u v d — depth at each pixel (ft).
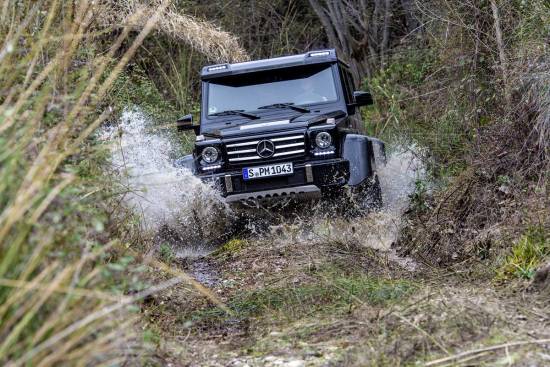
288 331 25.07
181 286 31.91
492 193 34.86
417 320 23.39
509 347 20.76
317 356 22.36
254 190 42.01
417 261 34.01
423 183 41.65
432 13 51.52
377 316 24.26
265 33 92.84
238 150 42.45
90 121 25.35
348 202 41.91
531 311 24.14
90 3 26.50
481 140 39.75
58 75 22.79
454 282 29.58
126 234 28.45
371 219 39.42
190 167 43.29
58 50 23.95
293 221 41.86
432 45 56.39
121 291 20.95
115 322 18.89
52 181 19.94
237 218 42.55
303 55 47.96
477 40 46.34
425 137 51.06
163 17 67.72
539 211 31.04
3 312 15.21
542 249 28.94
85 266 19.92
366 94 46.01
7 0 23.36
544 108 34.53
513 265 29.01
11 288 16.12
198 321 27.12
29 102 20.86
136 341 21.15
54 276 17.51
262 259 36.40
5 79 21.54
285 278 31.89
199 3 92.07
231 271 35.17
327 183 41.68
